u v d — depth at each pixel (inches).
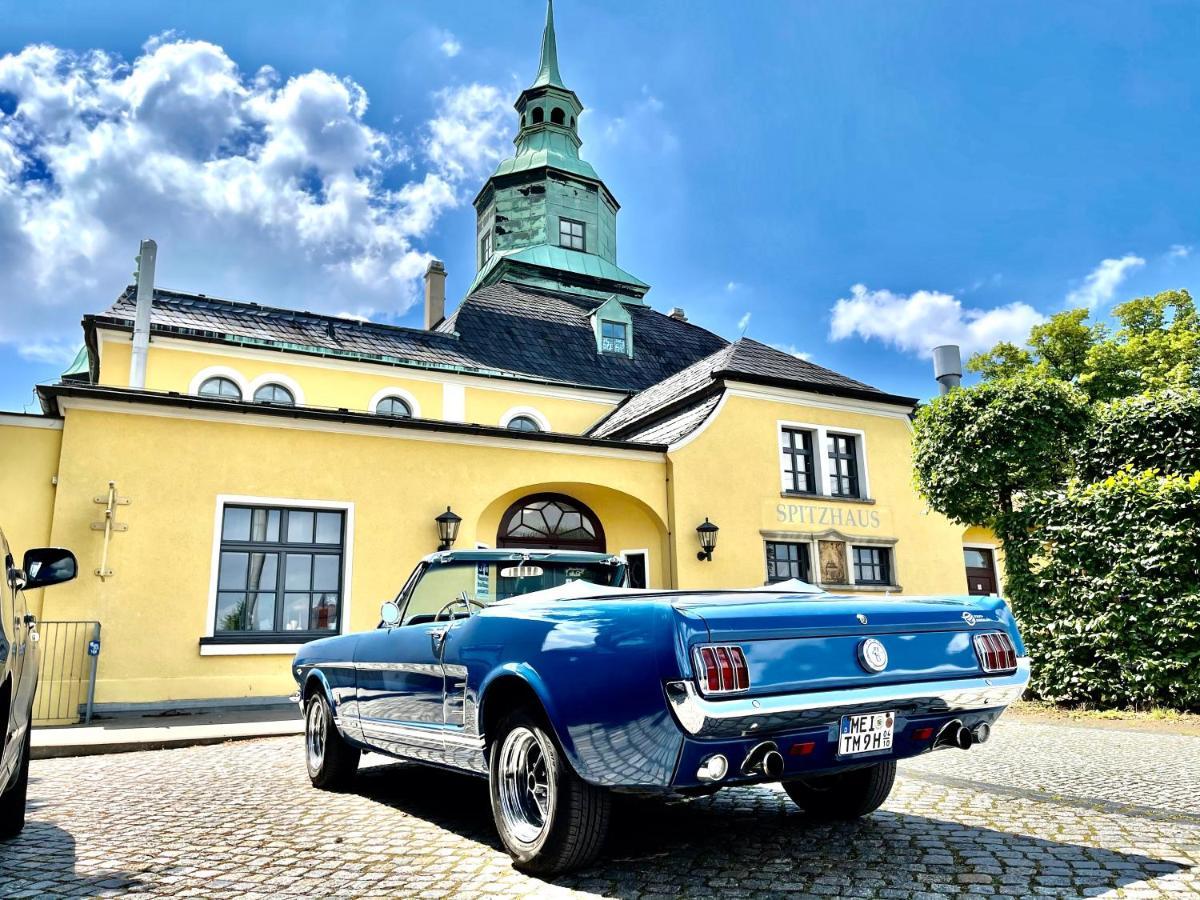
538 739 150.0
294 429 477.7
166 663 425.4
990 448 450.9
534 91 1309.1
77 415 430.9
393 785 244.4
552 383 826.8
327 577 476.1
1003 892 133.0
